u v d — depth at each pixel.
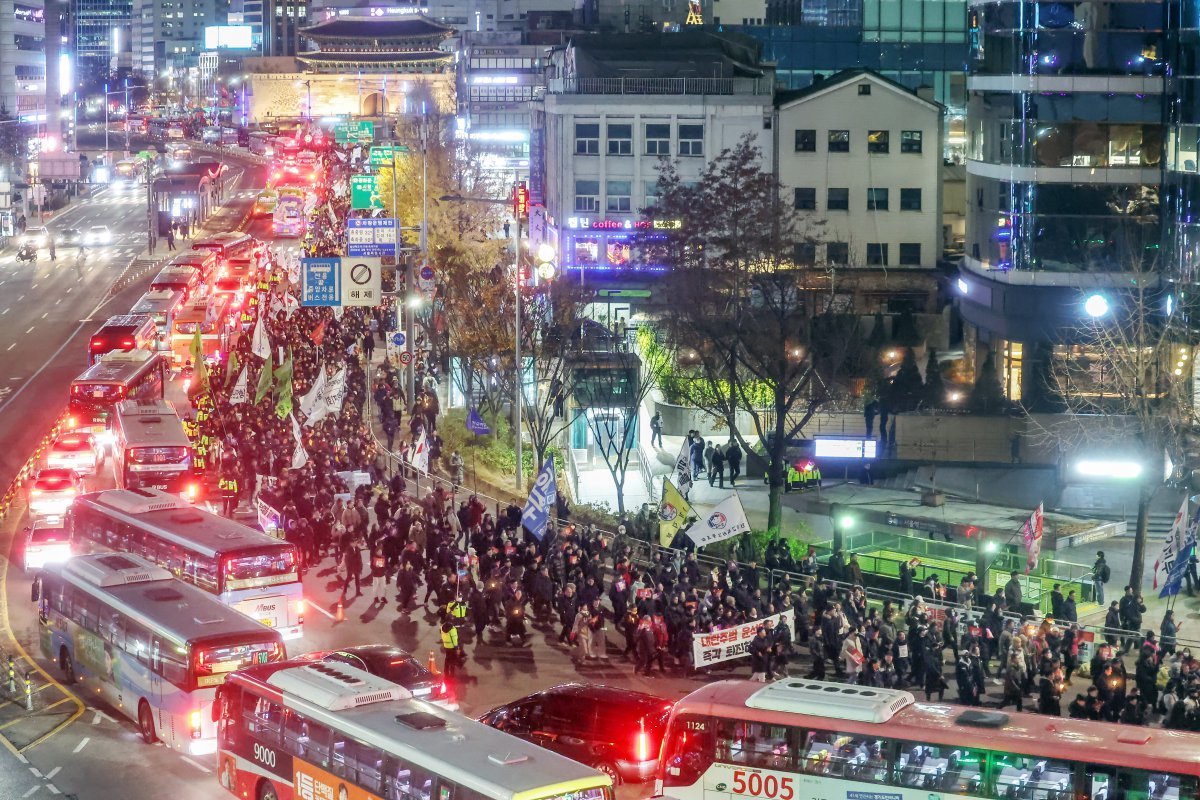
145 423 93.31
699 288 107.56
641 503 98.56
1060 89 116.50
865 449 96.94
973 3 130.88
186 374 133.62
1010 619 62.66
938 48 176.12
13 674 62.59
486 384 114.12
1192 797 38.81
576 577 68.44
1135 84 115.88
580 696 50.88
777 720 44.06
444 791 41.72
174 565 67.12
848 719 43.22
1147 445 74.12
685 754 45.25
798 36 178.62
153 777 53.00
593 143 147.88
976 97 130.25
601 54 155.75
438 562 71.12
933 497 75.38
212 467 97.38
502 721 51.59
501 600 68.75
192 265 158.88
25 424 118.94
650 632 62.66
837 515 76.44
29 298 185.00
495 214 171.25
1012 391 120.88
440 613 69.88
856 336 112.00
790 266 123.25
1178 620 72.12
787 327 102.94
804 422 88.31
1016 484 93.00
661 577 68.25
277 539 67.19
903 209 147.12
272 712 48.75
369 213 162.88
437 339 117.50
